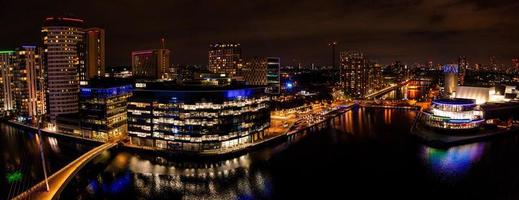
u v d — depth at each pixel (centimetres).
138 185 17438
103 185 17438
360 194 16550
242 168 19925
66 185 16238
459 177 18550
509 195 16275
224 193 16588
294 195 16412
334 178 18500
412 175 18900
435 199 16012
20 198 13600
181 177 18512
